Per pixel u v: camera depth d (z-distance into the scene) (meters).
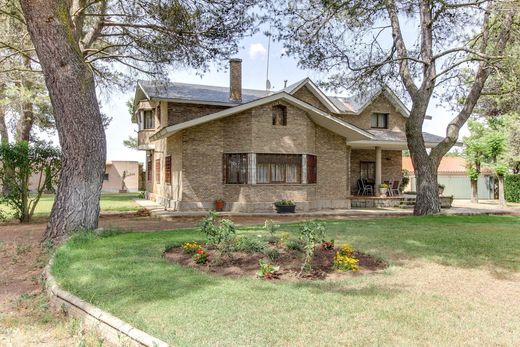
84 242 8.17
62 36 8.62
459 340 3.72
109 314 4.26
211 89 21.03
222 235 7.11
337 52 15.05
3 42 12.61
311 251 6.22
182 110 18.22
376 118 24.22
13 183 13.18
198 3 11.63
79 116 8.97
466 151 24.91
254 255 6.81
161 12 11.59
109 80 17.05
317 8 14.16
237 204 16.53
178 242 8.20
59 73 8.70
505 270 6.42
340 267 6.28
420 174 15.34
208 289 5.14
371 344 3.60
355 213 16.67
